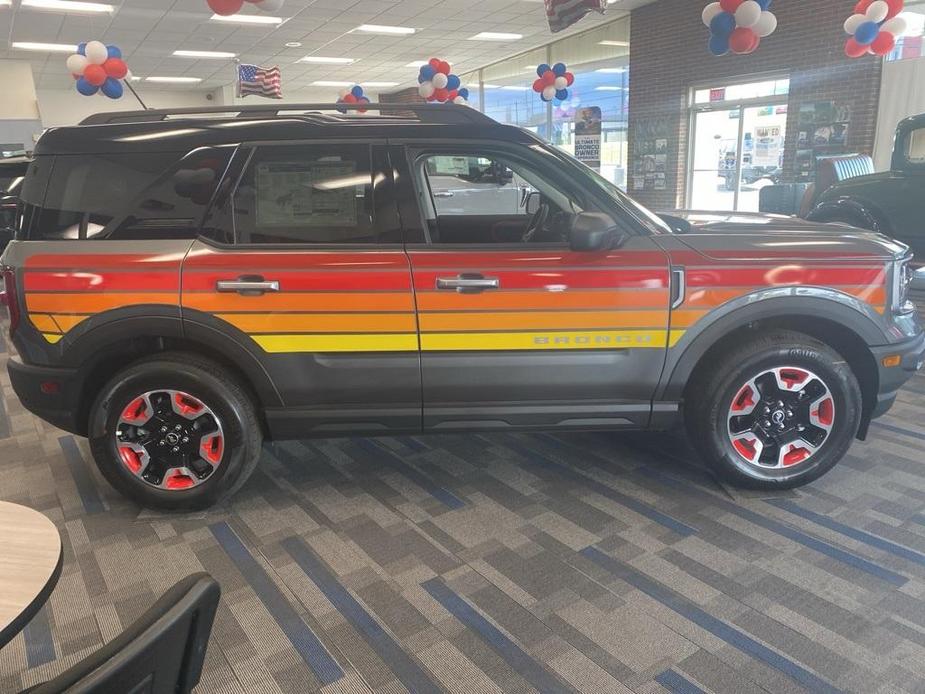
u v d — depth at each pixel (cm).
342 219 273
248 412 283
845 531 270
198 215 271
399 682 198
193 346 286
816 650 207
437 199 331
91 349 272
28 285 270
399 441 370
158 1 1103
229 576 251
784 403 290
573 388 280
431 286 267
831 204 746
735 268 273
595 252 270
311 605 233
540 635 217
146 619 85
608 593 236
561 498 303
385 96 2430
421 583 245
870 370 290
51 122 2108
